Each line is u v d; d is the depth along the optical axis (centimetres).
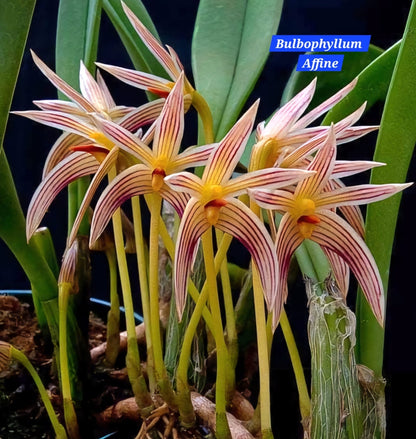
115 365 26
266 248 14
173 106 14
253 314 24
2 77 17
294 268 24
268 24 24
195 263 22
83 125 16
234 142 14
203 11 24
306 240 18
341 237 15
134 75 17
